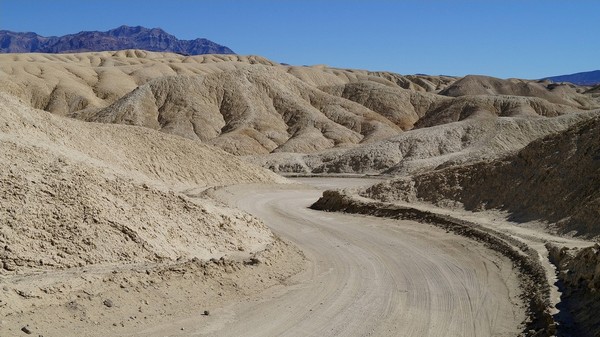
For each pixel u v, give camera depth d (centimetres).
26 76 13675
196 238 1612
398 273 1700
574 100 17575
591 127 2609
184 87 12038
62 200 1372
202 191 3575
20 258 1177
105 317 1081
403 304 1373
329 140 10488
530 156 2769
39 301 1038
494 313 1310
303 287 1498
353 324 1217
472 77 18975
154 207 1602
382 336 1152
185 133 10706
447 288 1528
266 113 11675
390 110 13100
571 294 1289
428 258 1916
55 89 13475
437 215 2627
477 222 2377
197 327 1130
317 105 12506
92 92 14262
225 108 11806
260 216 2980
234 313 1241
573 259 1475
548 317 1156
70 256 1252
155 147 3806
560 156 2562
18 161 1455
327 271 1709
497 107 11238
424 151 6981
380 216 2936
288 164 7644
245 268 1510
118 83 14962
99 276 1177
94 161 1958
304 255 1914
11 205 1280
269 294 1408
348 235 2402
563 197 2283
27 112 2573
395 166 6669
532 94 17925
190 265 1373
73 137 2855
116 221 1406
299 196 4128
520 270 1675
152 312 1155
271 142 10419
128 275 1223
